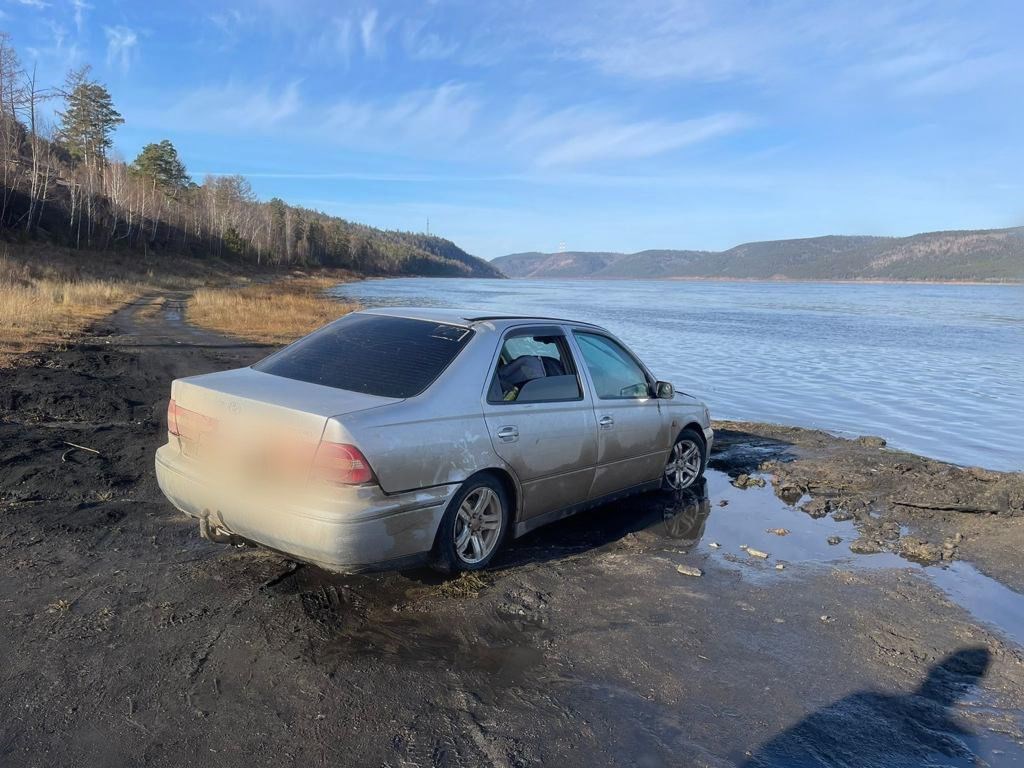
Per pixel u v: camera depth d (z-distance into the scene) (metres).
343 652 3.22
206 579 3.92
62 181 77.19
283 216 131.12
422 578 4.07
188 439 3.92
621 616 3.75
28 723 2.60
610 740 2.69
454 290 90.00
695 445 6.25
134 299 33.28
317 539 3.34
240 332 20.12
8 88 60.34
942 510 6.01
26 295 21.03
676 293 116.69
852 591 4.23
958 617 3.91
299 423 3.47
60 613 3.44
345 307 34.19
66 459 6.11
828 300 88.19
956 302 84.19
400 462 3.56
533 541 4.88
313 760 2.49
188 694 2.83
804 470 7.29
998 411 12.86
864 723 2.89
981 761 2.69
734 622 3.74
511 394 4.33
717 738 2.74
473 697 2.93
